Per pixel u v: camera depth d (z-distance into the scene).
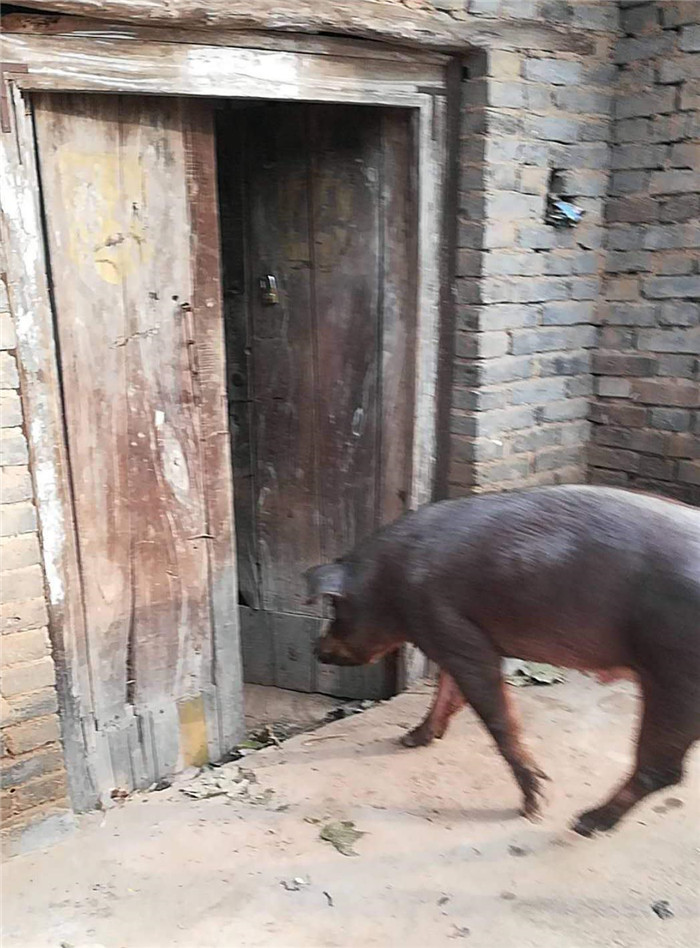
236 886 2.00
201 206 2.36
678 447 2.96
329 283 2.87
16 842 2.13
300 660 3.25
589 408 3.14
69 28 1.97
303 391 3.01
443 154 2.67
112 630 2.39
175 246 2.34
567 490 2.03
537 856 2.08
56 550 2.15
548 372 2.98
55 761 2.17
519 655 2.05
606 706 2.72
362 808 2.27
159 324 2.35
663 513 1.92
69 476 2.23
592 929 1.87
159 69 2.10
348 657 2.25
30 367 2.04
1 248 1.93
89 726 2.35
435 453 2.89
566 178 2.85
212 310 2.45
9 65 1.92
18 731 2.10
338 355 2.91
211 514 2.55
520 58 2.62
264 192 2.90
